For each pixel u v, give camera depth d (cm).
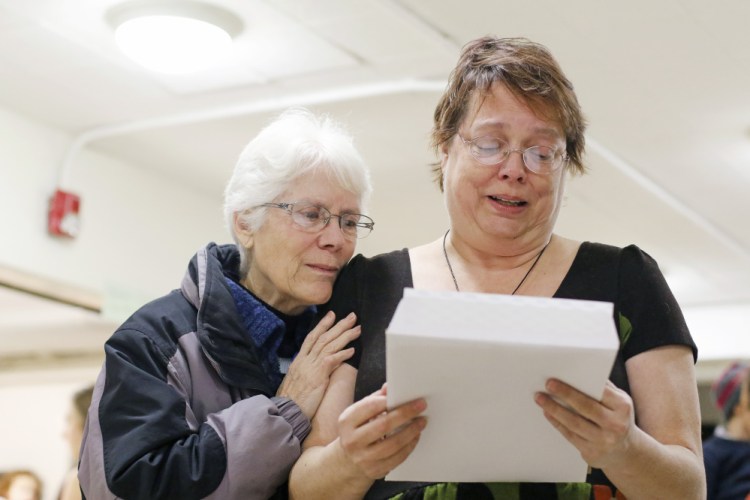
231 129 535
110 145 561
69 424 512
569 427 147
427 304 141
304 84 479
